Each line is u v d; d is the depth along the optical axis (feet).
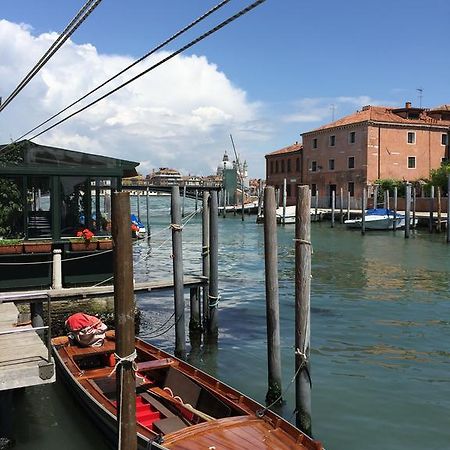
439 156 166.71
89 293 34.47
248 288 58.59
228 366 32.94
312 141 185.16
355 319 43.96
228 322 43.09
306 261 23.07
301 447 19.04
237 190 245.45
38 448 22.94
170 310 46.42
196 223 171.12
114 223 16.85
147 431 20.39
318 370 32.09
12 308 30.01
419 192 155.02
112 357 28.96
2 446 22.61
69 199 42.01
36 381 20.21
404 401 27.63
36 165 41.09
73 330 30.12
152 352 29.55
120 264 16.87
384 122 159.43
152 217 196.65
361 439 23.68
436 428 24.71
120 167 43.19
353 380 30.45
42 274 40.04
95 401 23.15
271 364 26.63
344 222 140.77
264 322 43.09
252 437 19.71
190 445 19.19
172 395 24.98
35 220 41.32
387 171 160.97
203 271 39.27
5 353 21.84
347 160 167.73
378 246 97.19
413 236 114.52
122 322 16.99
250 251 95.96
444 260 78.59
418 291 55.52
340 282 61.05
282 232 132.26
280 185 209.46
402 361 33.60
